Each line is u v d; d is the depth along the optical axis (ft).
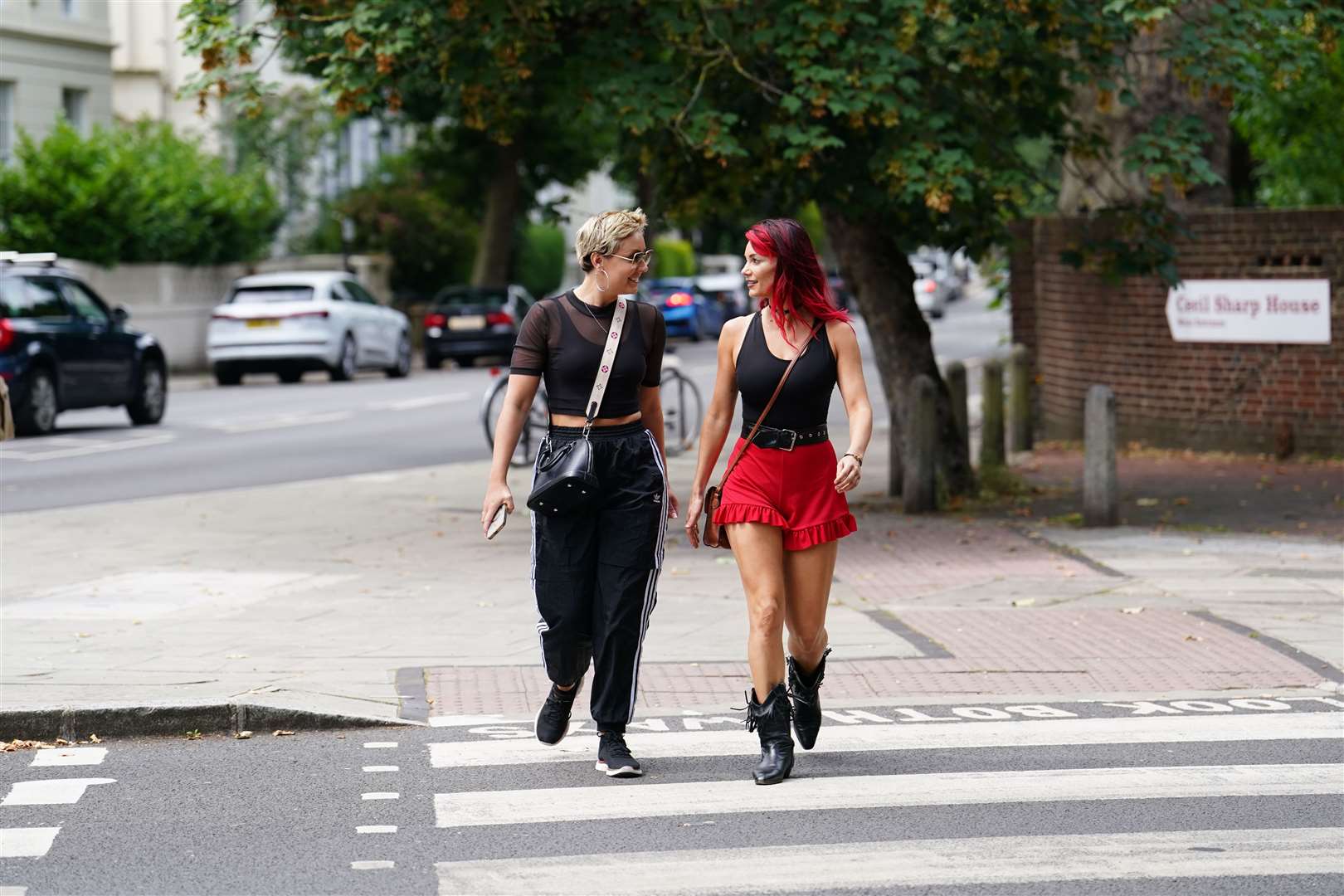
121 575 50.01
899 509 64.08
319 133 190.49
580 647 28.86
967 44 54.95
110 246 144.66
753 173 62.44
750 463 28.14
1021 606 44.27
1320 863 23.58
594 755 29.99
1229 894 22.30
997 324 265.75
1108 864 23.49
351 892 22.45
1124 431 82.53
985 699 34.53
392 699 33.86
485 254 195.83
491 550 55.31
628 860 23.73
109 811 26.53
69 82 162.40
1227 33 56.34
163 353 104.12
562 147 195.42
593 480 27.71
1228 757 29.68
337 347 140.26
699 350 193.06
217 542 57.11
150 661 37.01
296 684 34.68
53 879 23.07
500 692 34.88
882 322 65.77
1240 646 39.11
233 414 109.91
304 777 28.63
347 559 53.26
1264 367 77.15
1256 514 60.80
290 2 56.39
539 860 23.77
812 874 23.03
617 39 56.03
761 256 27.96
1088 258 62.39
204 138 173.88
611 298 28.32
